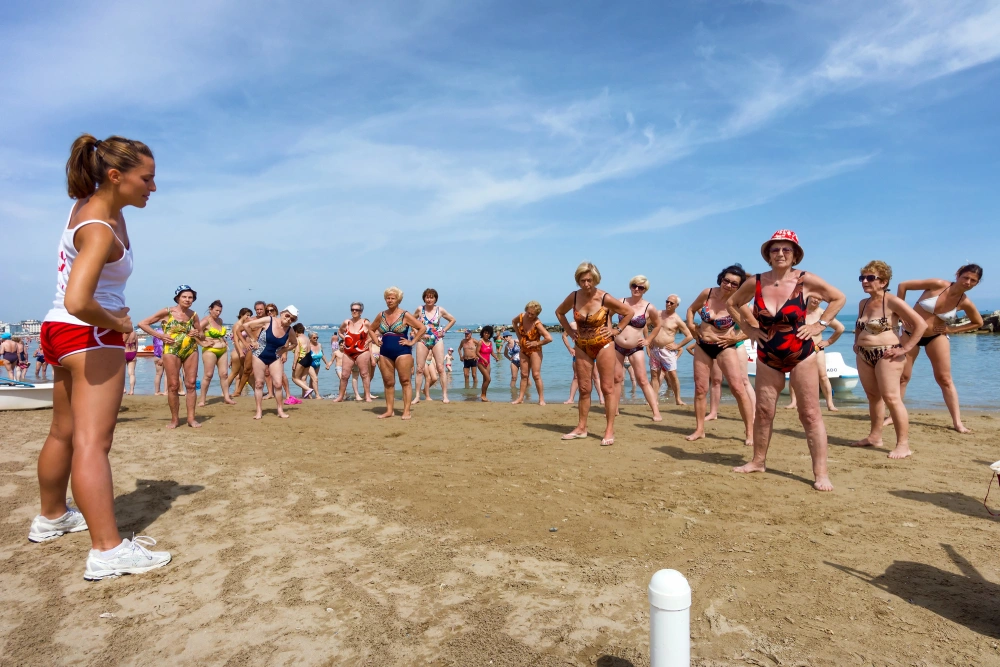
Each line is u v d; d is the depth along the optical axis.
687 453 6.43
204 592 3.07
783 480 5.26
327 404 11.98
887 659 2.41
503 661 2.41
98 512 3.29
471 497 4.66
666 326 11.46
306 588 3.09
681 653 1.88
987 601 2.91
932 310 7.63
